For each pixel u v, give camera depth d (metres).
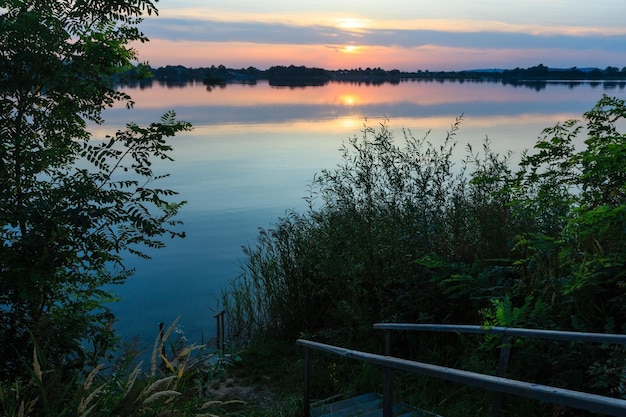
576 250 4.80
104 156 5.57
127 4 5.58
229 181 34.34
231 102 166.38
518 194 6.08
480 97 190.25
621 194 4.88
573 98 170.88
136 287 13.80
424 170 7.21
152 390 3.59
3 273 4.81
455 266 6.03
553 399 2.14
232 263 16.36
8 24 5.03
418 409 4.59
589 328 4.28
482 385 2.59
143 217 5.52
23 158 5.13
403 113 103.12
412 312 6.59
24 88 5.36
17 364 4.76
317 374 6.59
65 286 5.79
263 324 8.73
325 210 8.65
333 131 72.38
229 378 6.84
